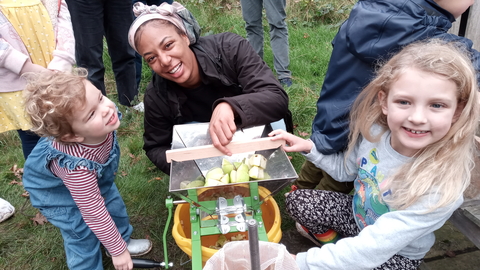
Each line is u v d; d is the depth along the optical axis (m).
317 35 4.13
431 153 1.25
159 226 2.05
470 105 1.17
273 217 1.71
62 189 1.58
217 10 4.78
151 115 1.89
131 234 2.02
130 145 2.67
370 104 1.42
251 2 3.22
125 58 2.85
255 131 1.59
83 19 2.40
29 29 1.83
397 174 1.33
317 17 4.67
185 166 1.43
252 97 1.58
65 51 1.93
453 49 1.20
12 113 1.88
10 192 2.36
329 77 1.73
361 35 1.47
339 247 1.31
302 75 3.42
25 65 1.76
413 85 1.16
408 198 1.25
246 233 1.70
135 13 1.63
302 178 2.11
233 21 4.50
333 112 1.67
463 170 1.23
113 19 2.61
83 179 1.43
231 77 1.85
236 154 1.53
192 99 1.92
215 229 1.43
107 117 1.40
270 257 1.22
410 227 1.23
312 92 3.12
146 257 1.89
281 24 3.14
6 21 1.76
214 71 1.75
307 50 3.78
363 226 1.55
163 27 1.55
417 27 1.37
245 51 1.82
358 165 1.52
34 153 1.55
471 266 1.70
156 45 1.55
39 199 1.58
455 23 1.89
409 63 1.19
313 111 2.91
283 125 2.01
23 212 2.20
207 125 1.61
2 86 1.79
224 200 1.40
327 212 1.65
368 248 1.26
